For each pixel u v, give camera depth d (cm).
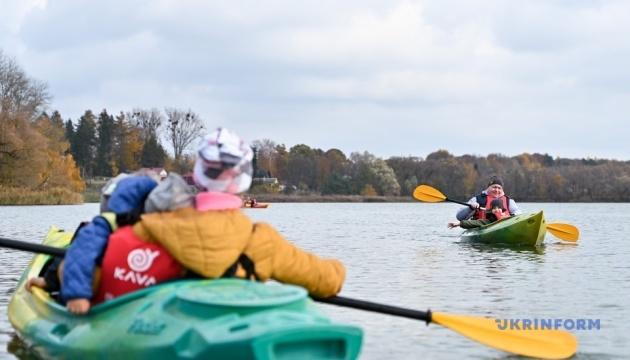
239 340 367
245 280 453
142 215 467
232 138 468
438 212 4606
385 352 579
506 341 566
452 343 609
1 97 5850
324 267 507
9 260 1199
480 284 959
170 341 398
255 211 4675
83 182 6644
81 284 468
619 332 656
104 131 8906
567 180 7962
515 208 1730
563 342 577
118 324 442
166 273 464
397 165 8594
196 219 450
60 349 480
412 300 830
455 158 8531
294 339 374
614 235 2038
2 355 540
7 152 4891
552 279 1008
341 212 4494
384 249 1507
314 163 8538
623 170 7988
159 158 6919
